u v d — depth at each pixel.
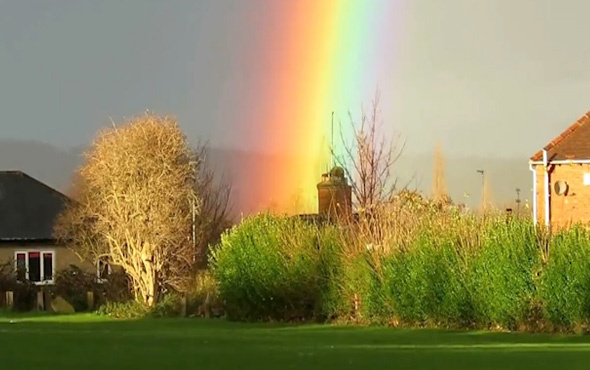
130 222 47.25
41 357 17.34
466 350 20.31
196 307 44.28
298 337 26.62
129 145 47.78
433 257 31.91
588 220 40.44
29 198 61.62
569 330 28.55
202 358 17.12
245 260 38.47
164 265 47.59
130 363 15.95
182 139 49.00
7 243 58.69
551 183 41.44
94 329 31.25
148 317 43.66
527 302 29.33
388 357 17.72
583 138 41.75
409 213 34.88
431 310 31.92
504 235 29.98
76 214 52.25
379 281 33.84
